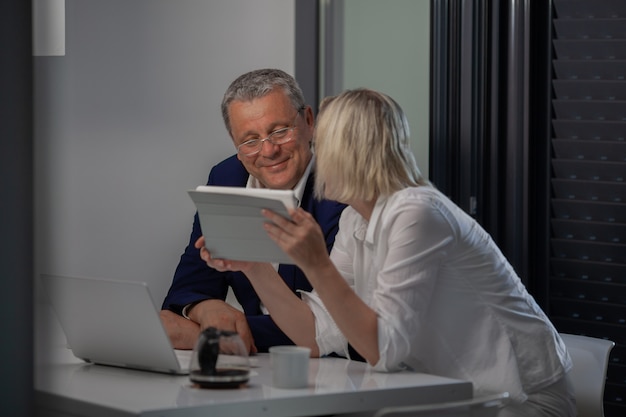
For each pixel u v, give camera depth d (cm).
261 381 202
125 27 334
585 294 413
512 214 408
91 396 186
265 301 239
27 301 167
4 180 165
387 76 354
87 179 325
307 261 206
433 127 357
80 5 325
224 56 345
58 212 316
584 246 412
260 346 254
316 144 226
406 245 214
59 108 316
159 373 212
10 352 167
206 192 207
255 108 262
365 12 351
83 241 324
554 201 418
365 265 232
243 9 346
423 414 184
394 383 200
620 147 403
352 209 249
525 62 405
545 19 412
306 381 196
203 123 345
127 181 334
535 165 419
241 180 285
